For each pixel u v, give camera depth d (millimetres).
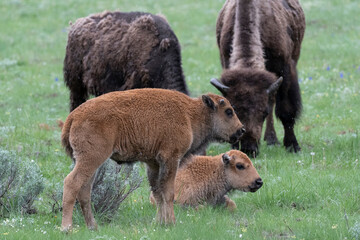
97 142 16703
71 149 17359
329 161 26234
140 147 17531
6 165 19828
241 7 28984
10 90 46188
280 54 30016
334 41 59844
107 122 16859
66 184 16656
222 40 31078
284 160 26766
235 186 20203
